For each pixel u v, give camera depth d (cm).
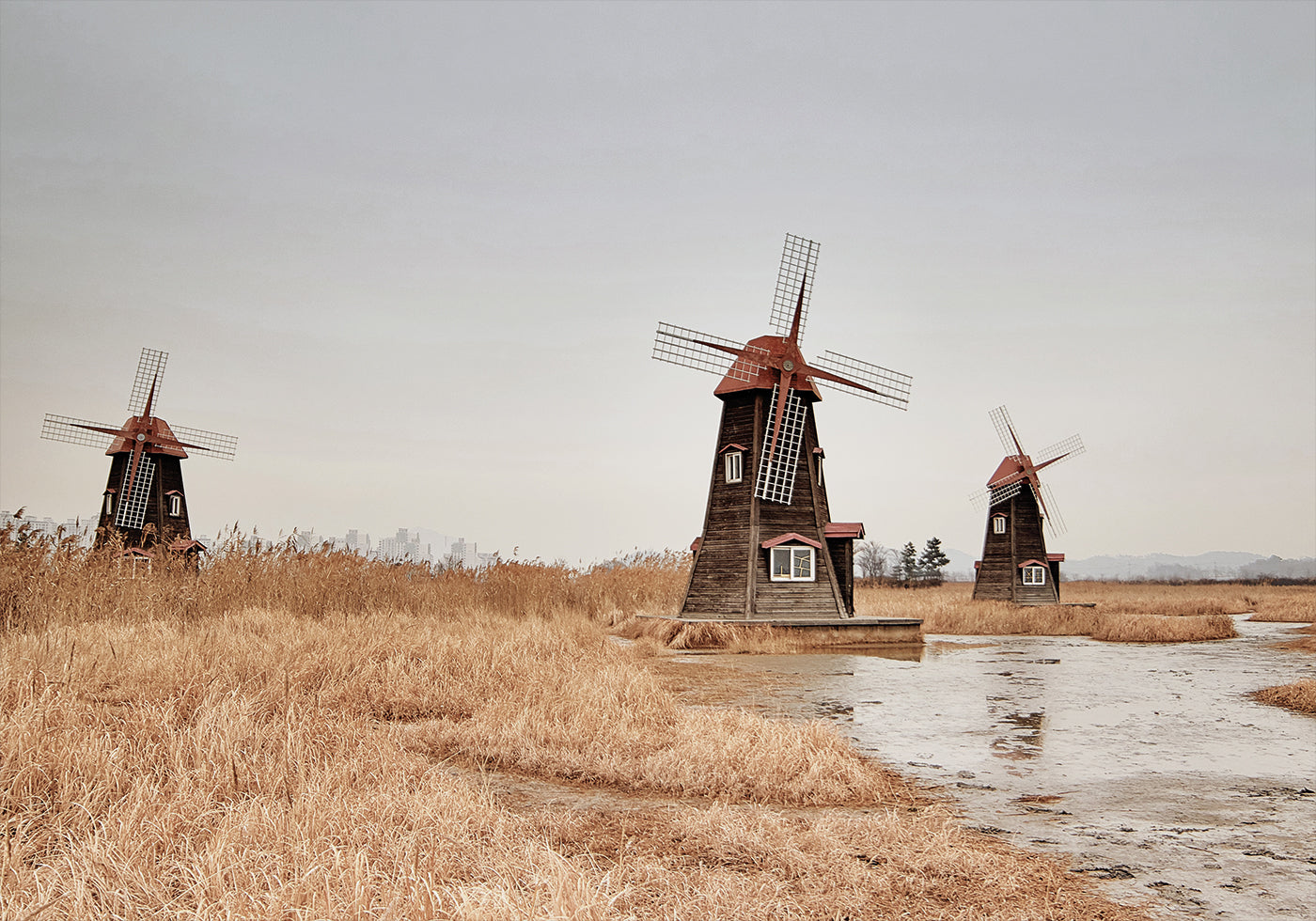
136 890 578
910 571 9975
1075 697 1800
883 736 1370
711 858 739
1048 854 793
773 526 3303
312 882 575
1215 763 1197
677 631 2894
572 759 1046
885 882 688
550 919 528
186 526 4716
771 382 3362
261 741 940
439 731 1179
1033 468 5628
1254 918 652
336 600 2411
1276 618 4994
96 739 870
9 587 1877
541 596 3175
